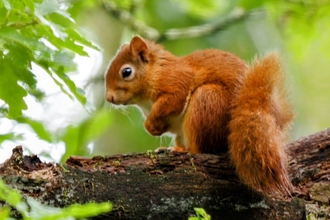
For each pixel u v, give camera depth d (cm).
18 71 873
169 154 860
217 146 1017
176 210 833
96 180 802
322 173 925
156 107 1120
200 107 1021
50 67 867
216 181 855
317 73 2152
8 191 564
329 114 2144
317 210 877
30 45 793
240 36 1898
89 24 1848
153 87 1139
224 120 1010
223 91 1030
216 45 1895
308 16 1678
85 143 1429
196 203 842
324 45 1916
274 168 861
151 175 831
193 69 1102
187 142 1059
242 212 859
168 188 833
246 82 941
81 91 893
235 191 859
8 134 1102
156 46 1203
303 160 940
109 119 1480
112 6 1673
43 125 1205
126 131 1814
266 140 870
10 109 893
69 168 795
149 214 821
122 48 1241
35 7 792
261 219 861
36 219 543
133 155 848
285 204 871
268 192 866
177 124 1129
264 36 1886
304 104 2133
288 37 1719
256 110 898
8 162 773
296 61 1772
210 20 1919
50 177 777
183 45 1909
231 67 1061
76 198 782
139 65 1186
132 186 816
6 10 825
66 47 839
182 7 1834
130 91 1198
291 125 979
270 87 923
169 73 1123
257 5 1684
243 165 866
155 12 1902
